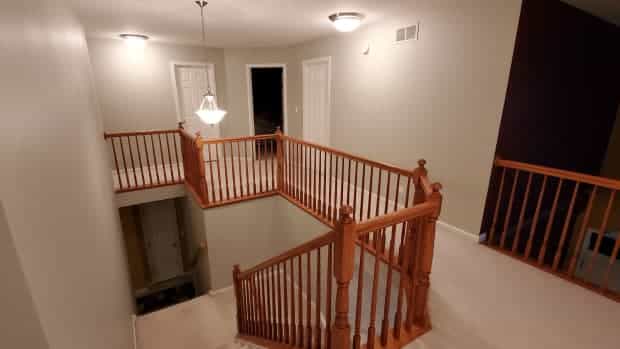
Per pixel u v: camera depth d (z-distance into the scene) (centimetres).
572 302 208
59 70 160
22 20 97
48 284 85
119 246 346
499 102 262
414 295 183
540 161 327
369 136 418
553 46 285
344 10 332
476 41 271
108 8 317
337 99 471
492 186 284
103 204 255
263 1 302
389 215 150
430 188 178
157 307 620
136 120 527
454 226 319
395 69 360
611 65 386
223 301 418
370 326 166
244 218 433
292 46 573
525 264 256
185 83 568
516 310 200
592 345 172
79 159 176
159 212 615
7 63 77
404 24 338
